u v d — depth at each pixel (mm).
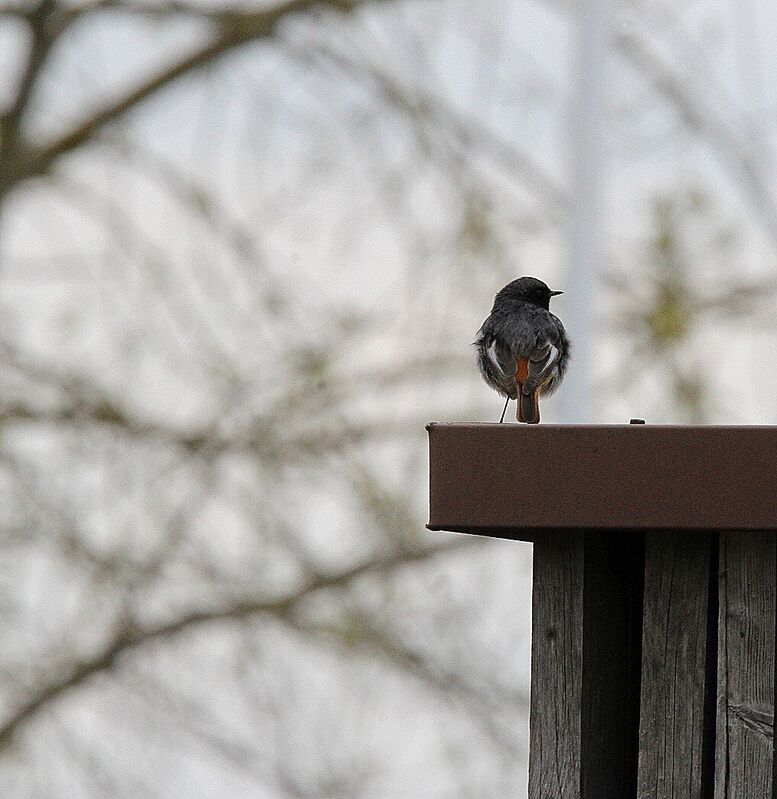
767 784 6832
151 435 17250
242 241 16906
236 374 16984
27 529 16656
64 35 19469
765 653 6887
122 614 16906
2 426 17141
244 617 17141
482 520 6699
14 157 19703
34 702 17328
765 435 6539
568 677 7031
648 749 7016
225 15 18922
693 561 7047
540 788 7027
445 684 16891
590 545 7117
